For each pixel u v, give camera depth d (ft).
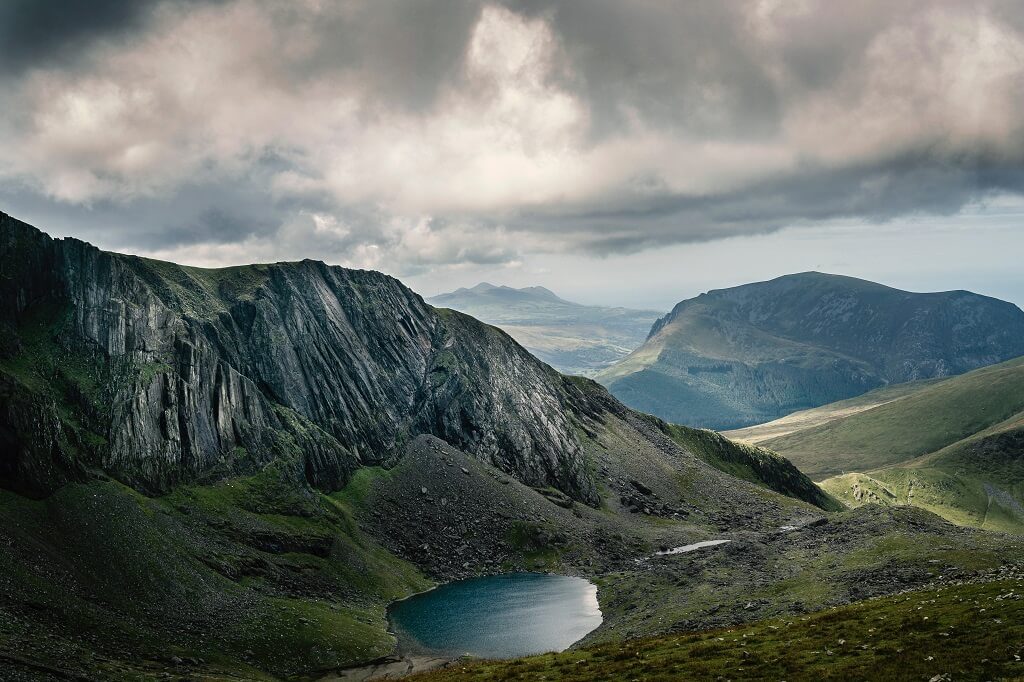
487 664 347.77
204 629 458.50
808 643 271.90
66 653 350.02
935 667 216.95
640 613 537.24
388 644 510.58
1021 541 542.57
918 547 542.16
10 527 448.65
